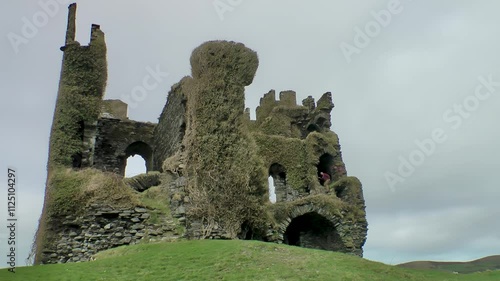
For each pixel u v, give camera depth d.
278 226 32.31
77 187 22.50
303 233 38.31
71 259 21.06
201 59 27.31
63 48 28.80
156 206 23.28
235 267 15.86
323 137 44.56
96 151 35.94
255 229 25.20
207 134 25.47
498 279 17.77
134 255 17.66
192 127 25.70
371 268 16.66
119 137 37.19
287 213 35.12
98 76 28.67
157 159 35.28
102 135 36.62
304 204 35.91
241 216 24.47
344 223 37.09
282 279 14.58
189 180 24.14
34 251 22.95
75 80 27.95
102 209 22.16
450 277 17.75
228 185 24.73
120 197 22.67
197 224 23.17
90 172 23.45
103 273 15.27
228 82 27.20
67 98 27.25
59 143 26.00
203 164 24.69
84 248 21.34
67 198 22.11
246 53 28.19
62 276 14.90
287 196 40.31
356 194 40.56
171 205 23.50
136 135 37.72
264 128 48.06
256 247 18.56
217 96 26.55
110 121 37.16
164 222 22.73
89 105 27.72
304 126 49.97
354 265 16.77
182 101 28.47
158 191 24.42
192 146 25.00
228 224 23.92
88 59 28.72
